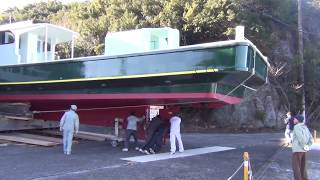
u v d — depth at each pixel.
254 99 34.50
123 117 16.58
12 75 16.98
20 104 17.55
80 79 14.87
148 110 15.98
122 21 36.28
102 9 41.06
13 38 17.73
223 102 14.39
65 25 41.88
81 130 21.64
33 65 16.25
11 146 15.77
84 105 16.72
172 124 15.06
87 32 37.25
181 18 35.56
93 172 10.86
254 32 36.88
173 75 13.04
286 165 13.72
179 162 13.06
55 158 13.04
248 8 38.50
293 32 42.66
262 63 14.37
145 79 13.57
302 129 10.09
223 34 35.22
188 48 12.80
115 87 14.40
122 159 13.21
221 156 15.06
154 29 15.44
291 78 38.72
